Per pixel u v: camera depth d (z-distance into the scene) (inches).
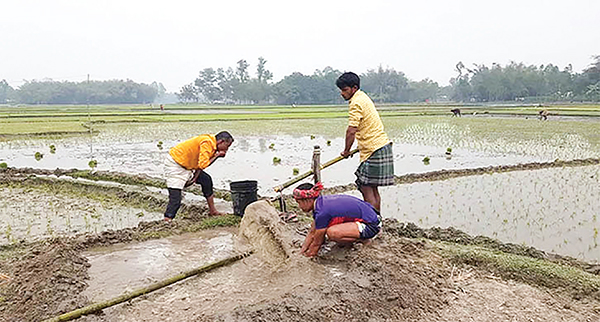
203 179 279.0
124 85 5152.6
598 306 171.2
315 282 180.9
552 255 225.8
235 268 197.6
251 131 983.0
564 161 528.7
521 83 3695.9
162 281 172.6
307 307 157.3
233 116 1576.0
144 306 164.4
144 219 298.2
